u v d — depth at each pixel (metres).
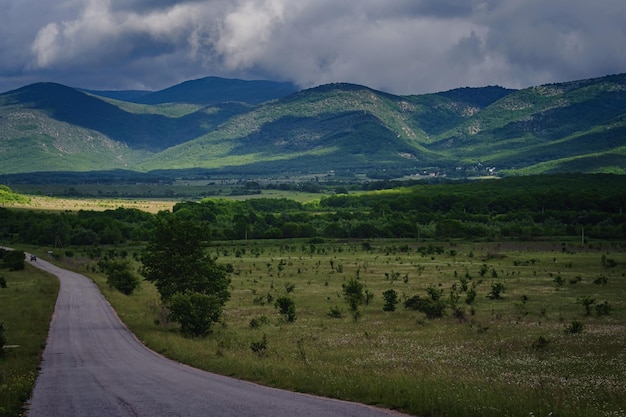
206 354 35.72
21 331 49.50
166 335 48.44
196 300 51.88
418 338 45.62
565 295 78.62
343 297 82.31
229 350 38.62
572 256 136.88
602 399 20.17
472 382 23.95
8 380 26.66
